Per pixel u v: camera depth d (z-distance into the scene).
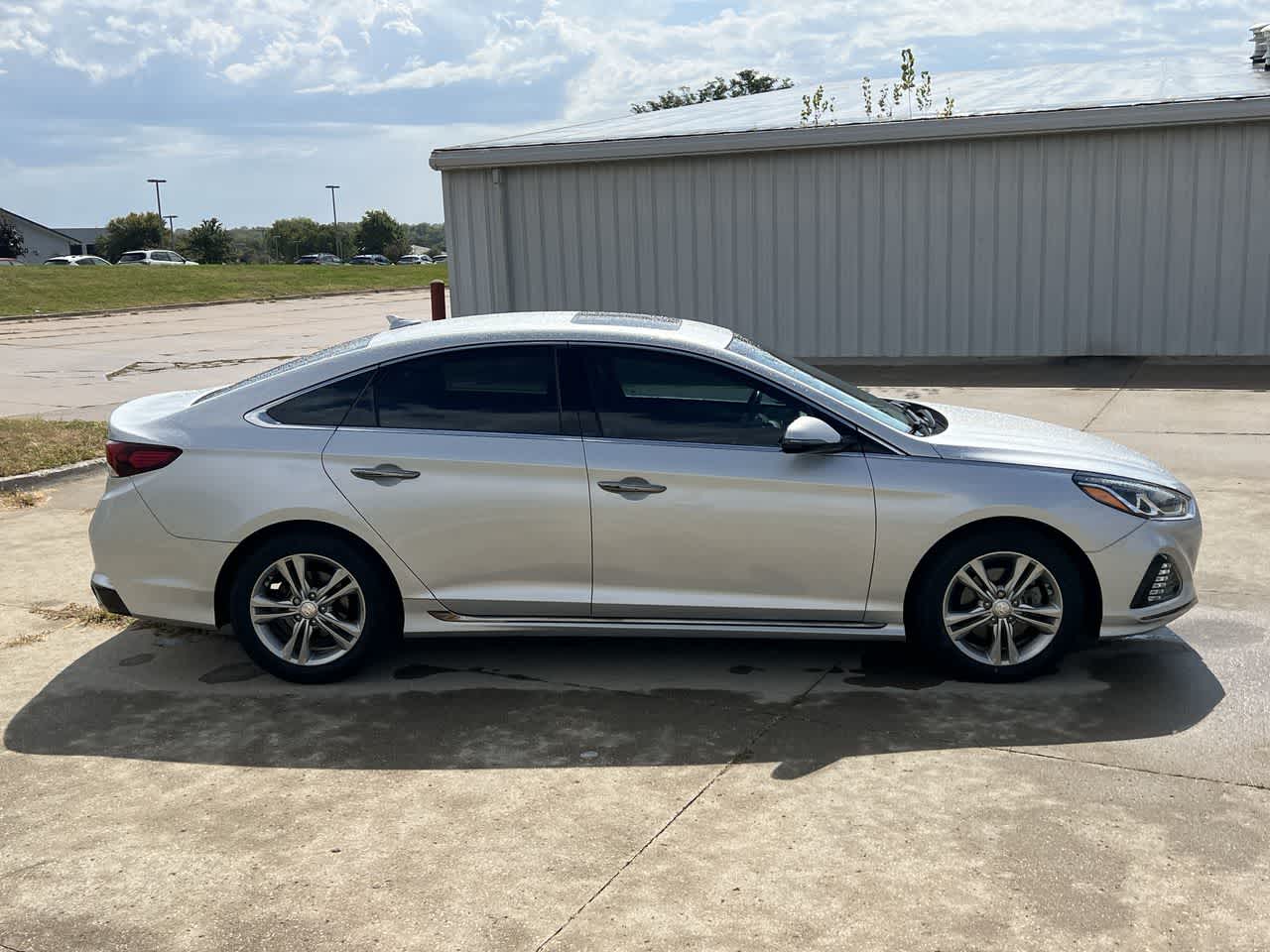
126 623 6.18
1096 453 5.24
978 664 5.09
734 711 4.88
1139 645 5.57
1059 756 4.39
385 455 5.04
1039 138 14.48
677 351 5.11
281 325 28.89
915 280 15.21
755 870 3.61
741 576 5.05
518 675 5.35
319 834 3.91
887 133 14.61
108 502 5.21
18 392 15.98
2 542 7.79
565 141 15.74
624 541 5.02
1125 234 14.47
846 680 5.21
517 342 5.16
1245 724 4.65
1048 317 14.89
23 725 4.87
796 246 15.49
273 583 5.21
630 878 3.58
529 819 3.98
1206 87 15.28
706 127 15.94
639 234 15.96
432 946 3.25
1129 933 3.24
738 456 5.00
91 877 3.67
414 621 5.16
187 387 16.58
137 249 111.44
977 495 4.92
